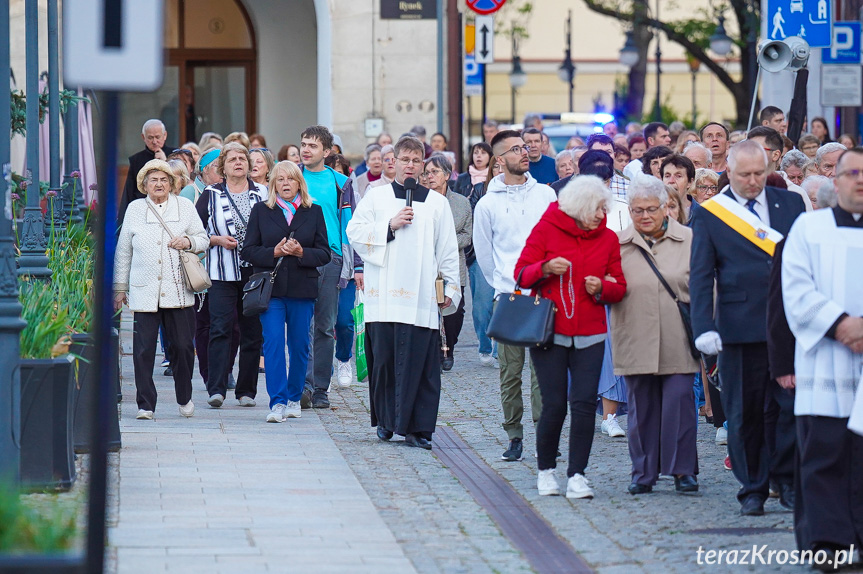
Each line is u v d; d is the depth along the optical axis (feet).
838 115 119.75
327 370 63.98
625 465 51.03
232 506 42.11
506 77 372.17
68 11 27.27
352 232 54.44
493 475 49.14
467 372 76.48
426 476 48.26
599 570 36.06
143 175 57.77
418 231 54.08
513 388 51.83
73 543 34.40
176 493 43.68
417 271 53.98
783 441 43.14
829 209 36.96
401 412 53.88
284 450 52.01
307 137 64.18
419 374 53.93
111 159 27.66
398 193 54.65
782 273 37.14
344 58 137.39
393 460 51.13
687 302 45.75
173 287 57.47
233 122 157.99
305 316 59.62
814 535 35.88
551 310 44.29
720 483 47.91
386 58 137.59
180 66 156.87
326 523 40.29
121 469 47.32
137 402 58.65
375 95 137.80
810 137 82.12
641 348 45.27
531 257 44.68
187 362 59.11
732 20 192.65
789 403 42.68
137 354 58.23
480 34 122.93
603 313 45.03
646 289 45.55
